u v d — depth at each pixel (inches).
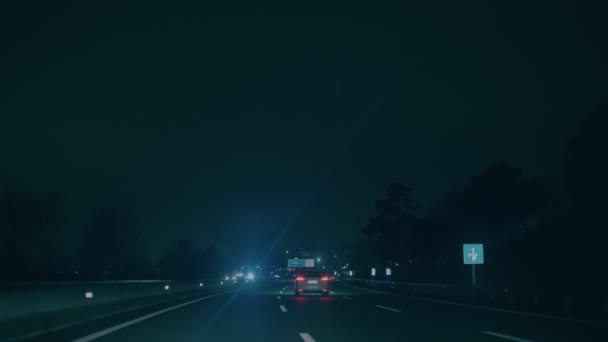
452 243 3275.1
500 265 2479.1
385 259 4274.1
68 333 646.5
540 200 2733.8
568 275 1803.6
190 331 661.9
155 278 3599.9
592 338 593.6
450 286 1659.7
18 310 589.6
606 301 906.1
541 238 2266.2
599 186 1691.7
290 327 703.7
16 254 3107.8
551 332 650.8
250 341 571.2
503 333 639.1
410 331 658.2
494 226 2810.0
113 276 3287.4
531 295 1163.3
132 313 958.4
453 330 669.3
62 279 2866.6
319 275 1643.7
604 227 1722.4
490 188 2778.1
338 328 690.8
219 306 1135.6
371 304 1205.1
